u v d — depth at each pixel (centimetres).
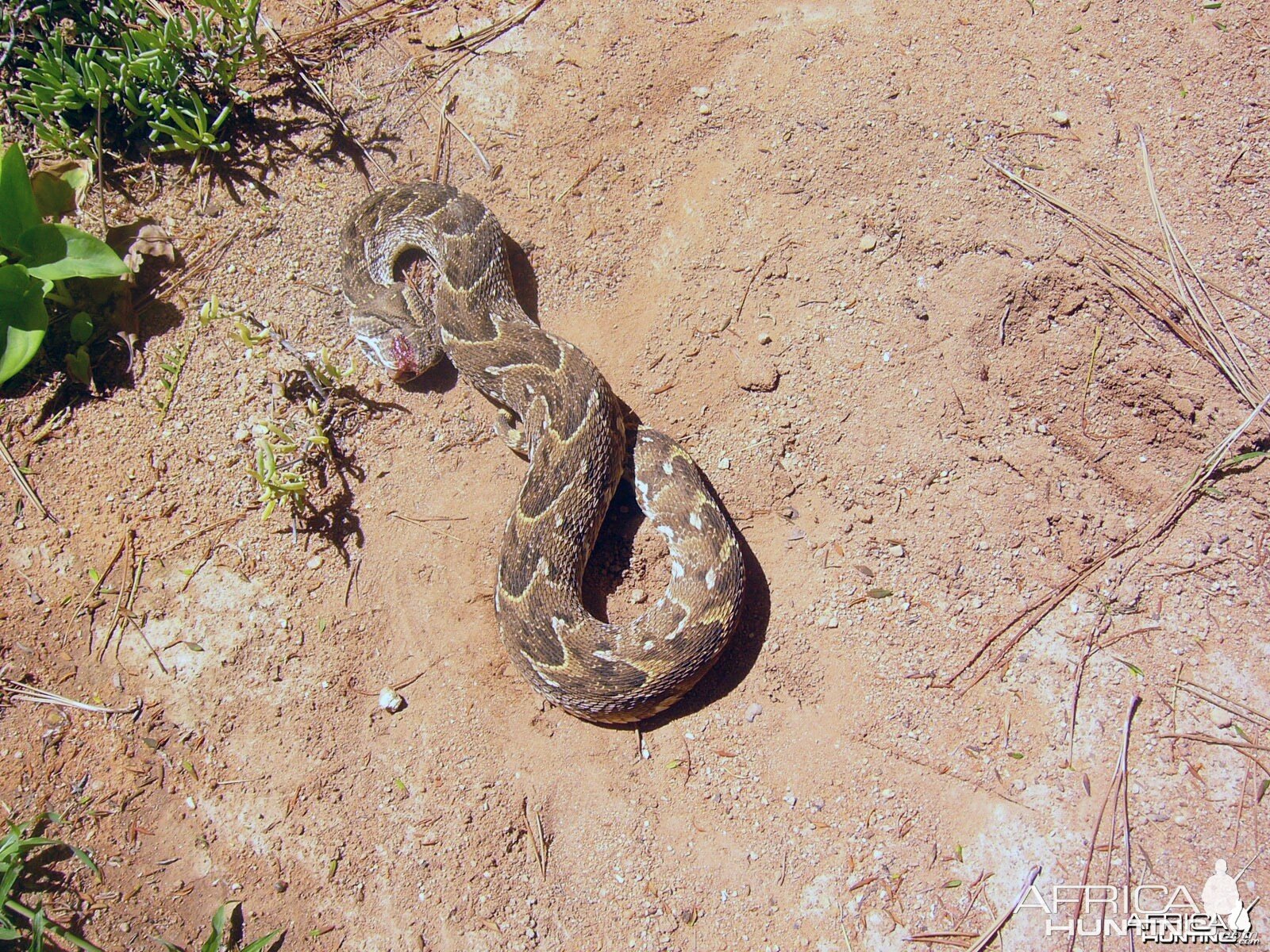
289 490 152
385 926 146
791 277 160
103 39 163
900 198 160
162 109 160
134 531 154
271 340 159
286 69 166
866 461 156
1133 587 152
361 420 158
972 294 157
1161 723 148
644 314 161
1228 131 160
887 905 145
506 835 148
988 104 162
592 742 150
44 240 153
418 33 168
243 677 151
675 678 148
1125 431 155
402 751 150
